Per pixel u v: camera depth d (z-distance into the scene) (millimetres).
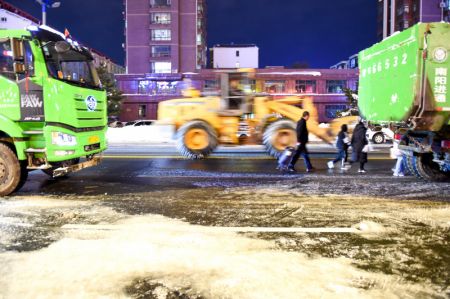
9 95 7523
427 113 8172
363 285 3756
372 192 8047
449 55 7992
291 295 3533
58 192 8109
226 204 6988
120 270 4074
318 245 4852
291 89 56469
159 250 4629
